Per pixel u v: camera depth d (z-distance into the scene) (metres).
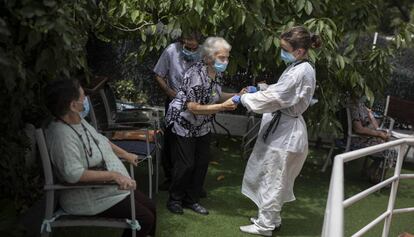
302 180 4.86
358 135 4.76
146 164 4.69
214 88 3.43
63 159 2.43
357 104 4.77
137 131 3.91
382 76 4.81
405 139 2.67
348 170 5.40
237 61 4.38
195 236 3.33
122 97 6.48
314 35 3.26
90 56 6.63
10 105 2.65
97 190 2.58
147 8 4.60
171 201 3.69
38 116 3.12
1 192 2.92
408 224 4.02
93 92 3.51
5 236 2.67
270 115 3.40
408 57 6.73
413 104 5.71
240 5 3.89
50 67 2.42
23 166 2.99
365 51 4.88
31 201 3.14
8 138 2.81
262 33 4.05
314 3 4.24
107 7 4.52
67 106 2.47
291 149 3.21
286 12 4.40
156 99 6.70
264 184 3.36
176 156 3.56
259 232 3.43
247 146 5.38
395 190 2.76
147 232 2.71
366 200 4.45
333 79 4.62
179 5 4.10
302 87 3.09
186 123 3.46
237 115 6.19
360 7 4.59
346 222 3.91
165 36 4.41
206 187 4.34
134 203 2.57
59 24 2.22
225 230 3.47
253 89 3.46
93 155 2.60
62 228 3.21
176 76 4.05
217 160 5.16
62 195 2.60
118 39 5.25
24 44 2.39
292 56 3.12
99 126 3.76
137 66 6.68
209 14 3.92
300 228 3.67
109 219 2.60
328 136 5.38
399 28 4.76
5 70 2.12
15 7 2.18
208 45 3.31
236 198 4.12
